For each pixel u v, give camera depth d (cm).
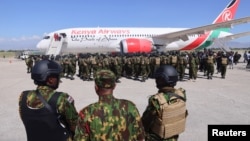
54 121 315
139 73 2048
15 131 766
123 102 285
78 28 3666
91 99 1245
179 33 3581
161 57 2008
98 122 268
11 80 2045
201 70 2653
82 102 1175
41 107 313
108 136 269
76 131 274
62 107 316
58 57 2369
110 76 281
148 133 353
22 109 324
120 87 1648
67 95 328
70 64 2077
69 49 3622
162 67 357
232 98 1268
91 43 3609
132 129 281
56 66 337
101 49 3694
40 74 324
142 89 1563
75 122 325
